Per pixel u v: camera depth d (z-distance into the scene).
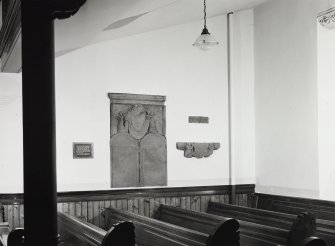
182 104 10.27
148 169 9.89
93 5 5.69
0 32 7.55
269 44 10.60
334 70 9.41
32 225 4.68
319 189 9.24
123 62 9.76
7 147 8.89
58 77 9.20
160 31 10.11
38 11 4.75
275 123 10.40
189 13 8.88
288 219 7.93
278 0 10.32
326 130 9.34
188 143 10.27
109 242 5.75
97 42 8.62
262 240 7.35
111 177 9.55
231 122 10.70
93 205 9.38
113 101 9.63
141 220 7.94
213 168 10.52
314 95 9.34
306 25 9.55
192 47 10.42
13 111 8.95
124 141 9.70
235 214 9.31
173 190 10.09
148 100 9.95
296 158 9.81
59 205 9.10
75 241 7.20
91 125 9.45
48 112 4.79
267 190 10.60
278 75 10.31
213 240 6.47
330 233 7.87
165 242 7.16
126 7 5.86
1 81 8.91
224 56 10.77
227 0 9.22
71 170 9.26
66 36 7.07
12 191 8.88
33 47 4.74
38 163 4.71
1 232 7.37
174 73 10.22
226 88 10.75
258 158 10.88
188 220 8.71
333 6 8.75
